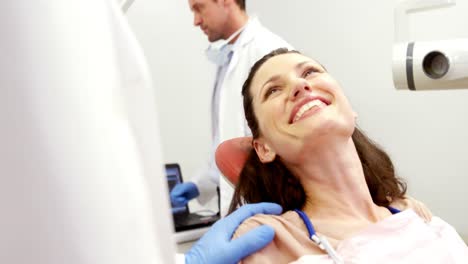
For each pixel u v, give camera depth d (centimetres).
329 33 190
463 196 159
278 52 100
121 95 34
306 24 199
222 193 150
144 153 36
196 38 216
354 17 181
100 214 31
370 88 178
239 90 157
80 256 31
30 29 31
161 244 36
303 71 92
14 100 31
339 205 88
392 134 173
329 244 78
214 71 217
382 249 77
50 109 31
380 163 103
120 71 35
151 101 37
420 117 166
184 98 215
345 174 88
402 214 85
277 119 89
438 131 162
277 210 89
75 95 32
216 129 183
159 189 36
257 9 217
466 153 157
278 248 80
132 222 32
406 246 79
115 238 32
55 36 32
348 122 87
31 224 32
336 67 189
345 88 186
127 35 36
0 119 32
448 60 80
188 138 216
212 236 81
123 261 32
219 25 169
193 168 216
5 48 31
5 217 32
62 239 31
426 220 92
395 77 88
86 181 31
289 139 87
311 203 91
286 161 92
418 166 168
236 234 82
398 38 92
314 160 88
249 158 101
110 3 36
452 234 88
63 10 32
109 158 32
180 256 78
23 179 32
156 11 210
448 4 88
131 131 34
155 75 210
